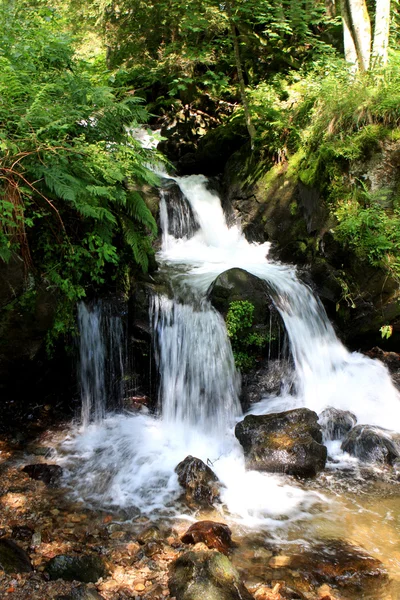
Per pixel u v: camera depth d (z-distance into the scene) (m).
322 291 7.10
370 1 10.09
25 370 5.66
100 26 10.92
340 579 3.62
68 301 5.64
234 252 8.32
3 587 3.23
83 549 3.83
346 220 6.77
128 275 6.30
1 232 4.75
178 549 3.86
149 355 6.22
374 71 7.59
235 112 10.04
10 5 6.93
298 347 6.57
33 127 5.14
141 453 5.32
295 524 4.25
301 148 8.00
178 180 9.20
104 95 5.90
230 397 6.21
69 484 4.73
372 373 6.70
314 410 6.14
